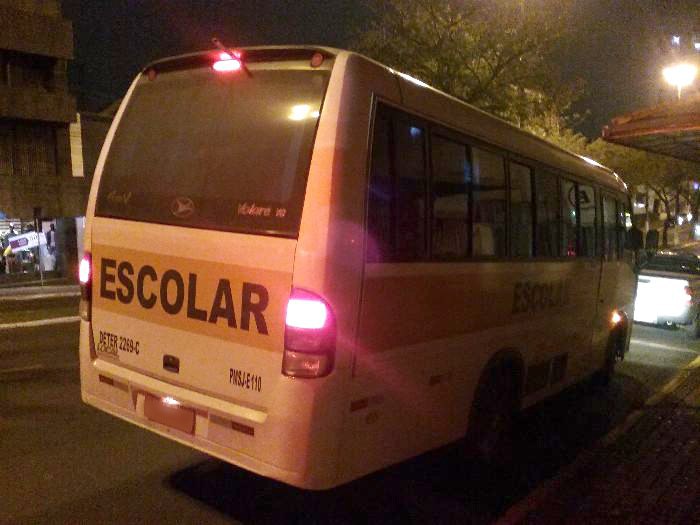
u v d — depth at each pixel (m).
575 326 6.96
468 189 4.68
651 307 13.31
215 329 3.86
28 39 25.05
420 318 4.15
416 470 5.40
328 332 3.46
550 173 6.10
